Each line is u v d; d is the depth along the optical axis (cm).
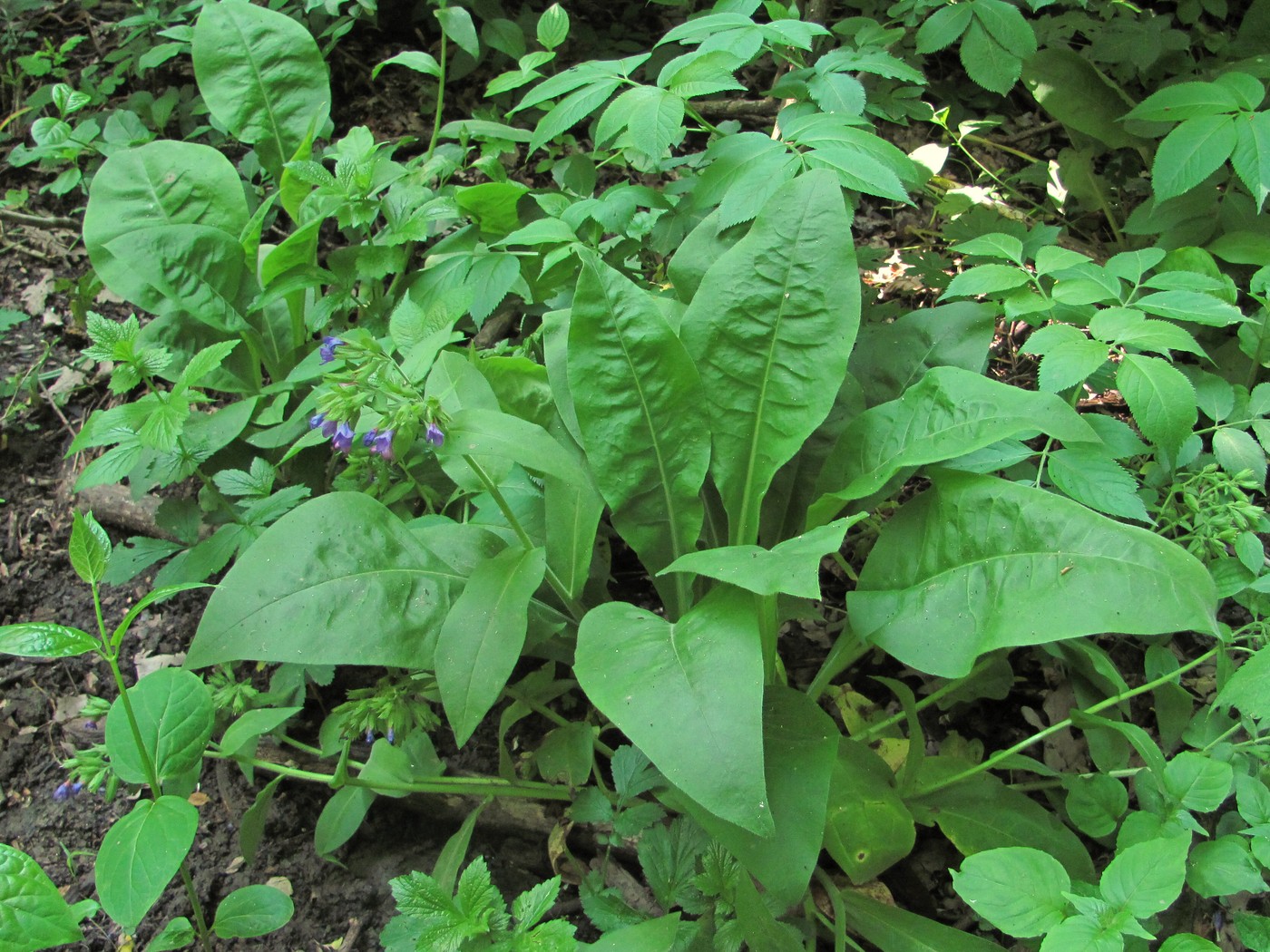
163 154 96
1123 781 77
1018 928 56
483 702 63
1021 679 85
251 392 94
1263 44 114
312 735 84
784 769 64
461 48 128
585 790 70
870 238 116
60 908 58
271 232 114
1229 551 78
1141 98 112
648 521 74
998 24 91
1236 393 80
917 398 73
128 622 62
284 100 101
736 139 82
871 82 102
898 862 75
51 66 127
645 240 94
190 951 73
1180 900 71
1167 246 95
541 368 78
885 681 70
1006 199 117
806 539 62
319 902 76
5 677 88
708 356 74
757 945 62
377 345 63
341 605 68
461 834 73
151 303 91
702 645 61
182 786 69
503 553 68
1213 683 82
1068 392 90
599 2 137
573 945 59
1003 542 66
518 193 90
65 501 98
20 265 116
